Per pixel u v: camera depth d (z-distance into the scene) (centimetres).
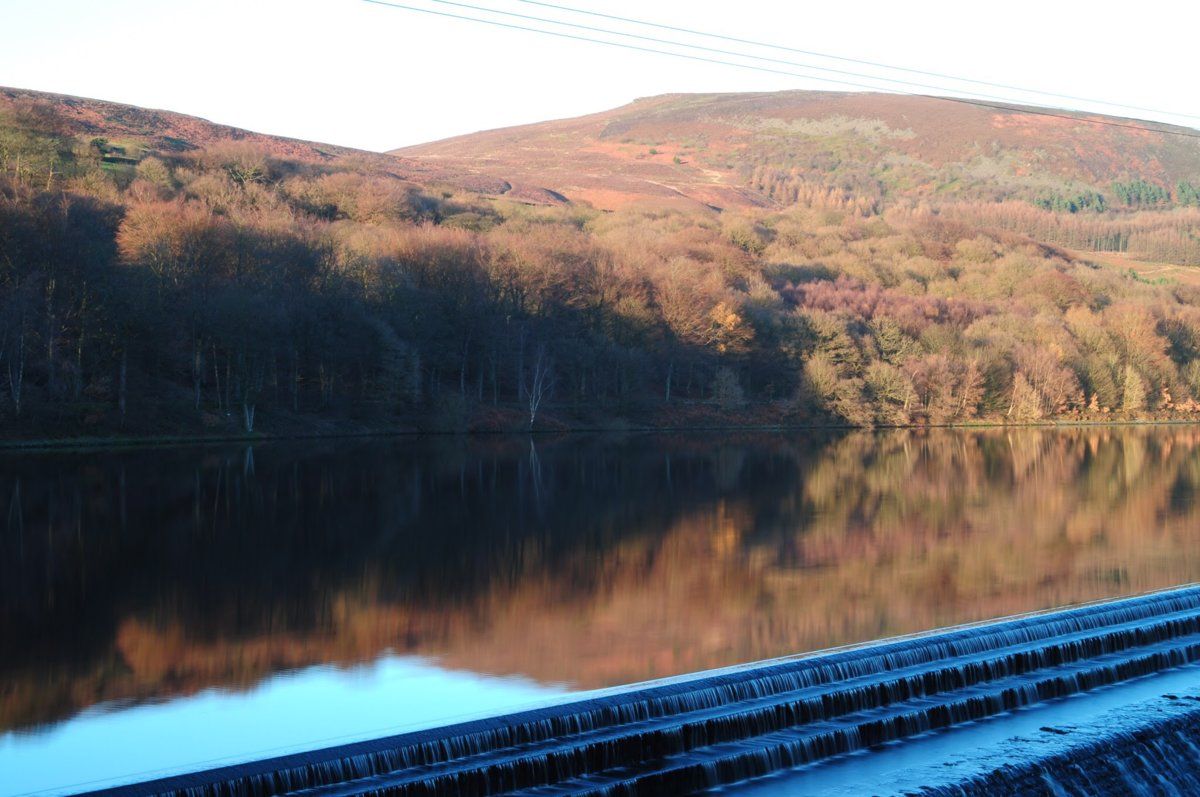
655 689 3170
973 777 2930
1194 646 4062
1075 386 18575
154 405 11169
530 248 16400
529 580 4875
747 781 2941
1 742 2889
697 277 17888
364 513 6656
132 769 2722
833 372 16650
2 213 10438
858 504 7488
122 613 4150
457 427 13375
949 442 13738
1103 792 3108
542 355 14300
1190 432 16200
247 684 3369
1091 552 5753
